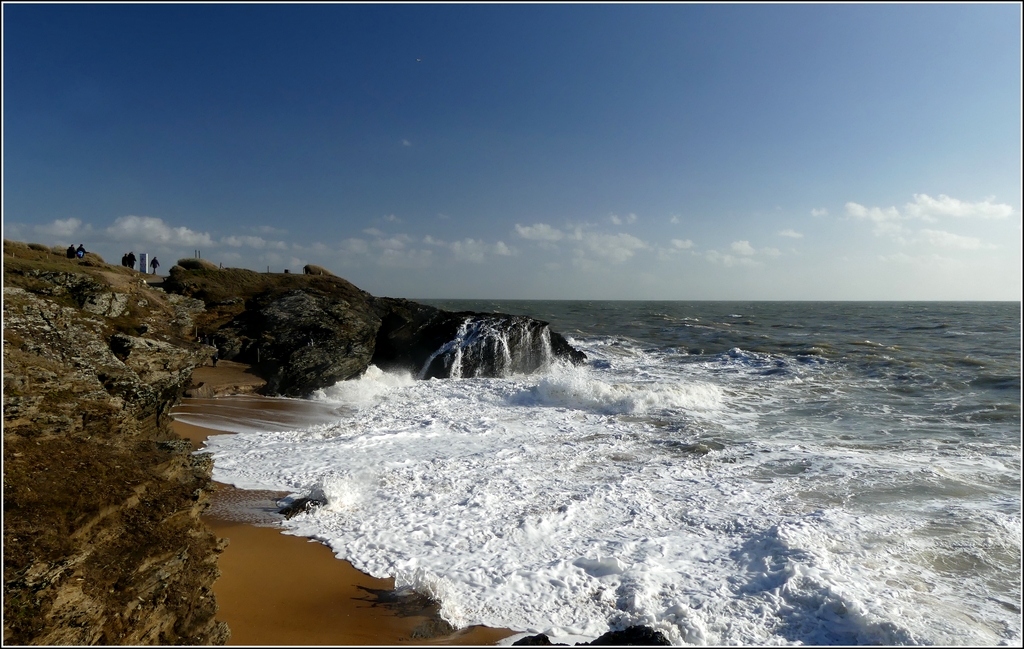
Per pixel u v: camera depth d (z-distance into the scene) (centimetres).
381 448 1301
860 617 620
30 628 406
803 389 2039
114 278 1916
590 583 706
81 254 2523
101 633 451
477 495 996
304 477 1094
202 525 652
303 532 848
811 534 823
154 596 505
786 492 1009
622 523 886
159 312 1532
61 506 500
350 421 1583
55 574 436
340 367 2114
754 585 698
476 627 620
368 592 689
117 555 502
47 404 628
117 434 715
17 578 411
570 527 873
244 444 1322
